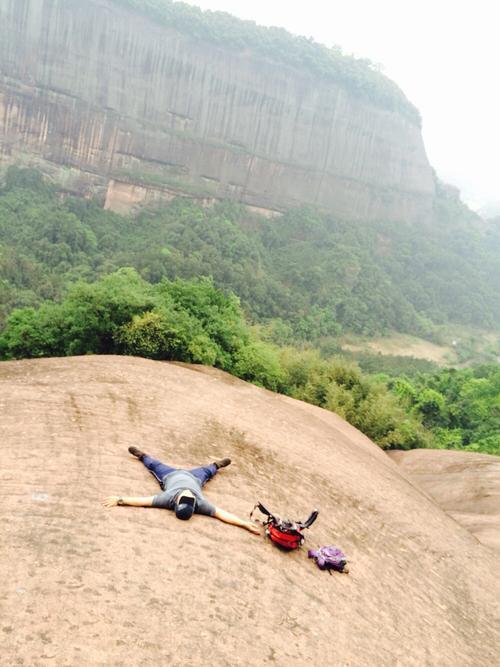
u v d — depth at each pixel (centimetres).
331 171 12394
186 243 8094
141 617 478
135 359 1486
